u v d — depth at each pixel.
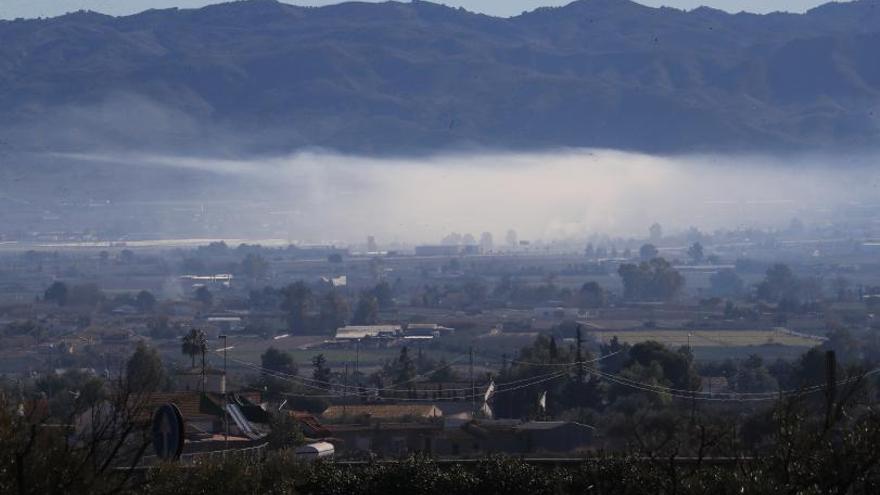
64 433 56.91
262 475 103.00
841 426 65.44
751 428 89.81
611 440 161.75
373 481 108.25
